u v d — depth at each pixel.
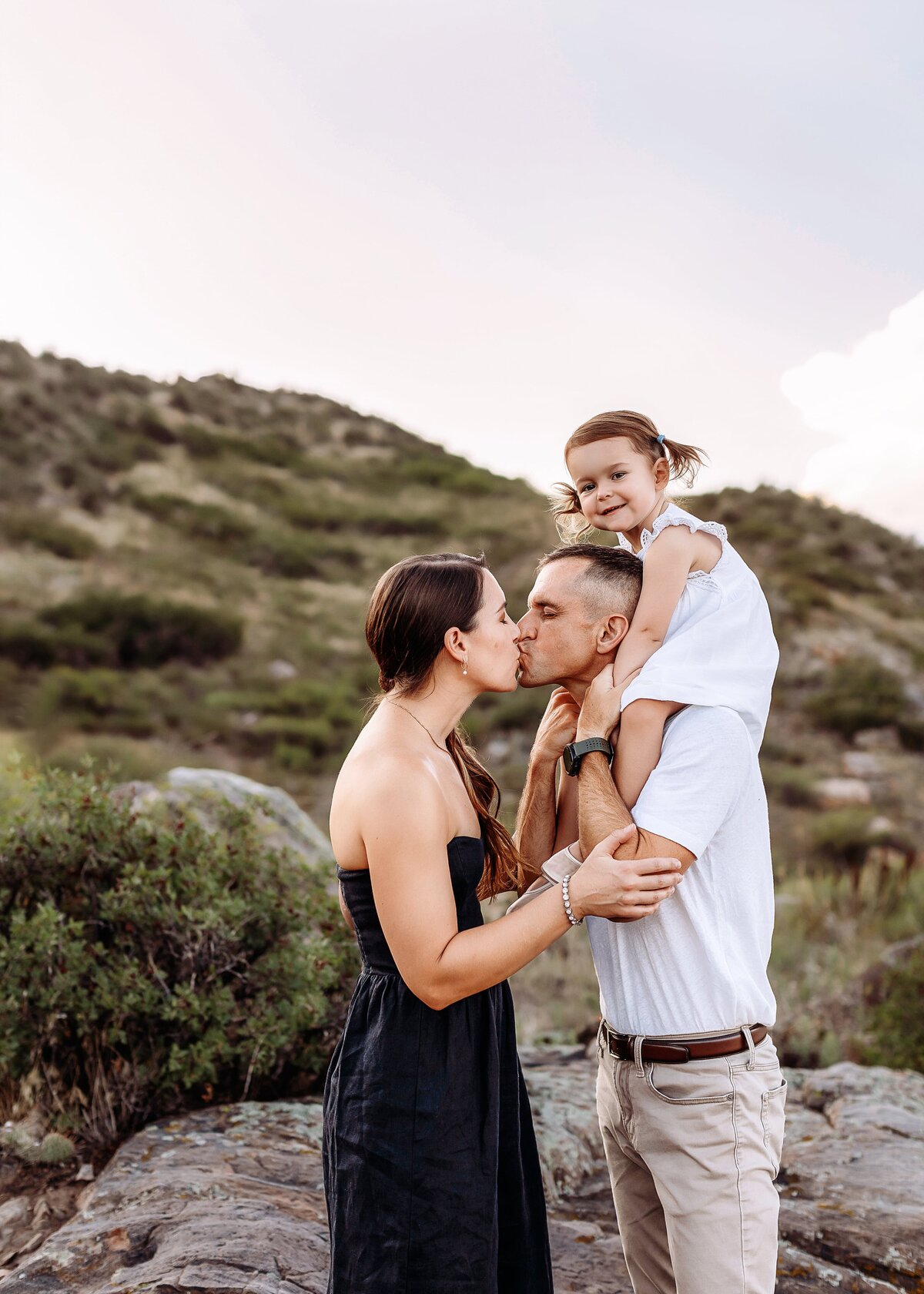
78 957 3.56
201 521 30.36
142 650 21.08
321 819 14.14
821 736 19.06
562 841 2.32
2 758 5.37
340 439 42.78
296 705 19.27
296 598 27.17
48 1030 3.55
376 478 39.28
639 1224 2.21
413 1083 1.87
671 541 2.17
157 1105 3.63
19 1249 2.94
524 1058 4.75
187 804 5.19
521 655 2.19
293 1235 2.64
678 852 1.85
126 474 32.19
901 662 21.70
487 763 16.64
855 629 23.00
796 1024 5.84
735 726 1.93
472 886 1.95
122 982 3.54
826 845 13.55
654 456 2.57
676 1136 1.95
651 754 1.96
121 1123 3.59
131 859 3.98
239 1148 3.24
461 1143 1.87
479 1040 1.95
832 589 25.77
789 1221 3.06
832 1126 3.79
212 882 3.86
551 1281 2.11
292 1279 2.43
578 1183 3.49
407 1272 1.83
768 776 16.66
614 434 2.56
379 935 1.94
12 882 3.87
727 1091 1.93
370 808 1.83
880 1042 5.43
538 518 34.84
